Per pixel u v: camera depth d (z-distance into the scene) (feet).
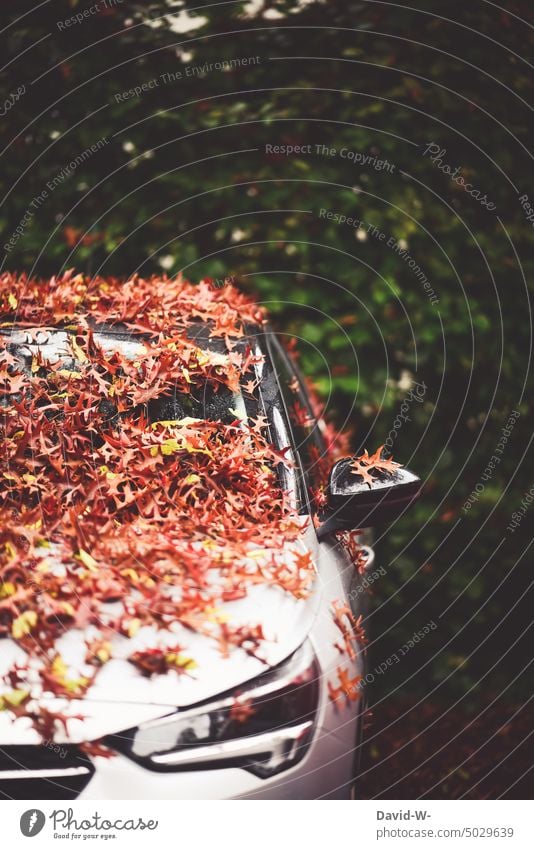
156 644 6.88
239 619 7.15
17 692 6.56
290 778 6.79
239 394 9.32
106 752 6.46
